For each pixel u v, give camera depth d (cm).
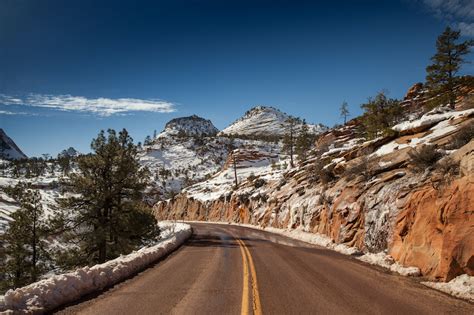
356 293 714
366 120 3722
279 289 750
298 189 3222
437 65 3694
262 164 13038
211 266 1094
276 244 1816
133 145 2439
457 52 3631
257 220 4081
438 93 3762
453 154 1082
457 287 721
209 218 6725
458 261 764
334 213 1817
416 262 953
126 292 732
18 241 2416
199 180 15562
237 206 5409
